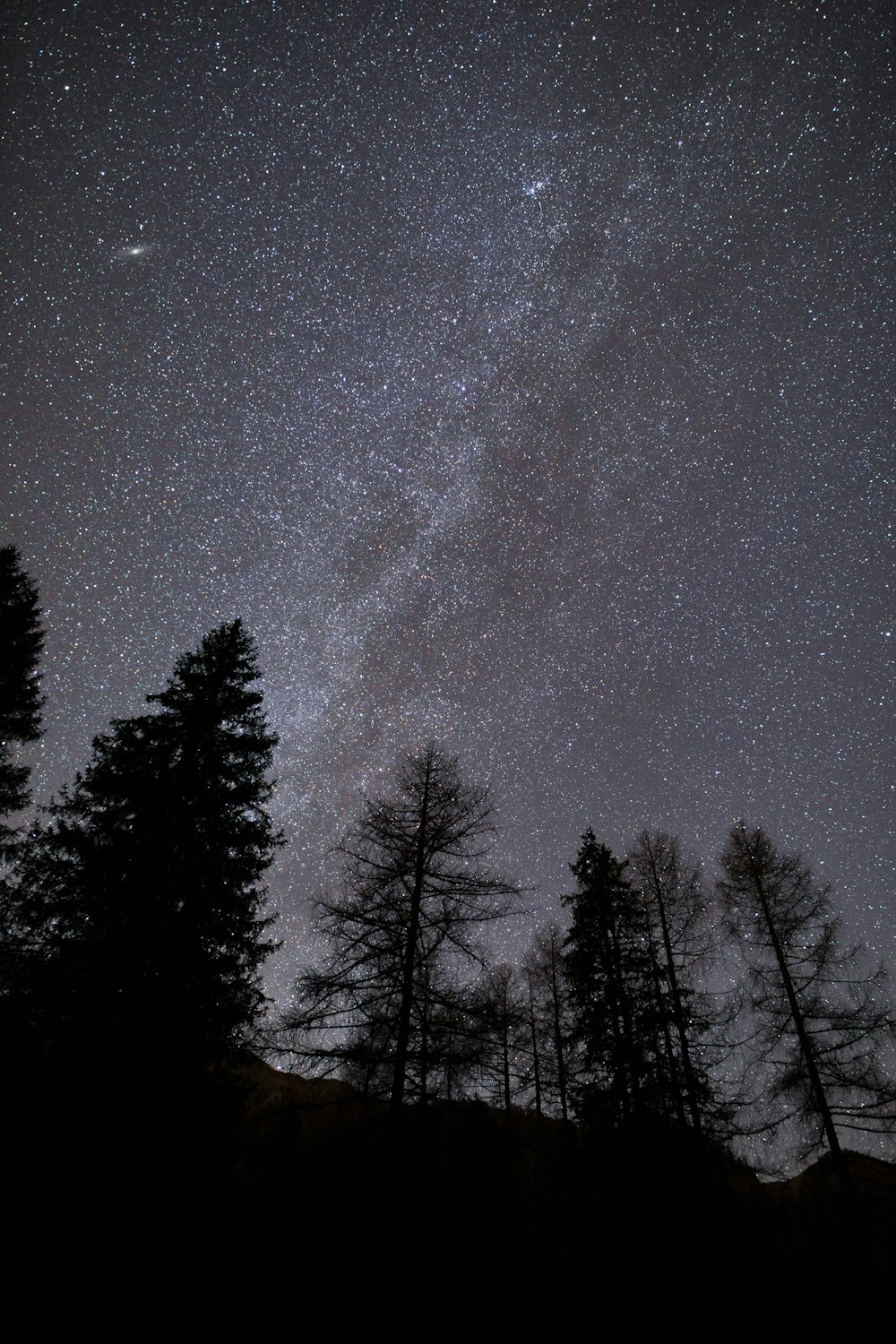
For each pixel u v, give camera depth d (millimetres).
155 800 11445
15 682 13203
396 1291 7996
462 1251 9062
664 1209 11242
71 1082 9016
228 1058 10570
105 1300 7613
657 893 16688
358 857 11500
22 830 12688
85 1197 8328
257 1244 8516
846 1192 11727
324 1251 8250
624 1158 12297
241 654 13898
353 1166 8922
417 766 12477
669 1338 9508
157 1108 9266
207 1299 7891
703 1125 12844
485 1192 10008
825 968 14250
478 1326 8438
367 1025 9984
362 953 10672
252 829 12188
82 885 10742
